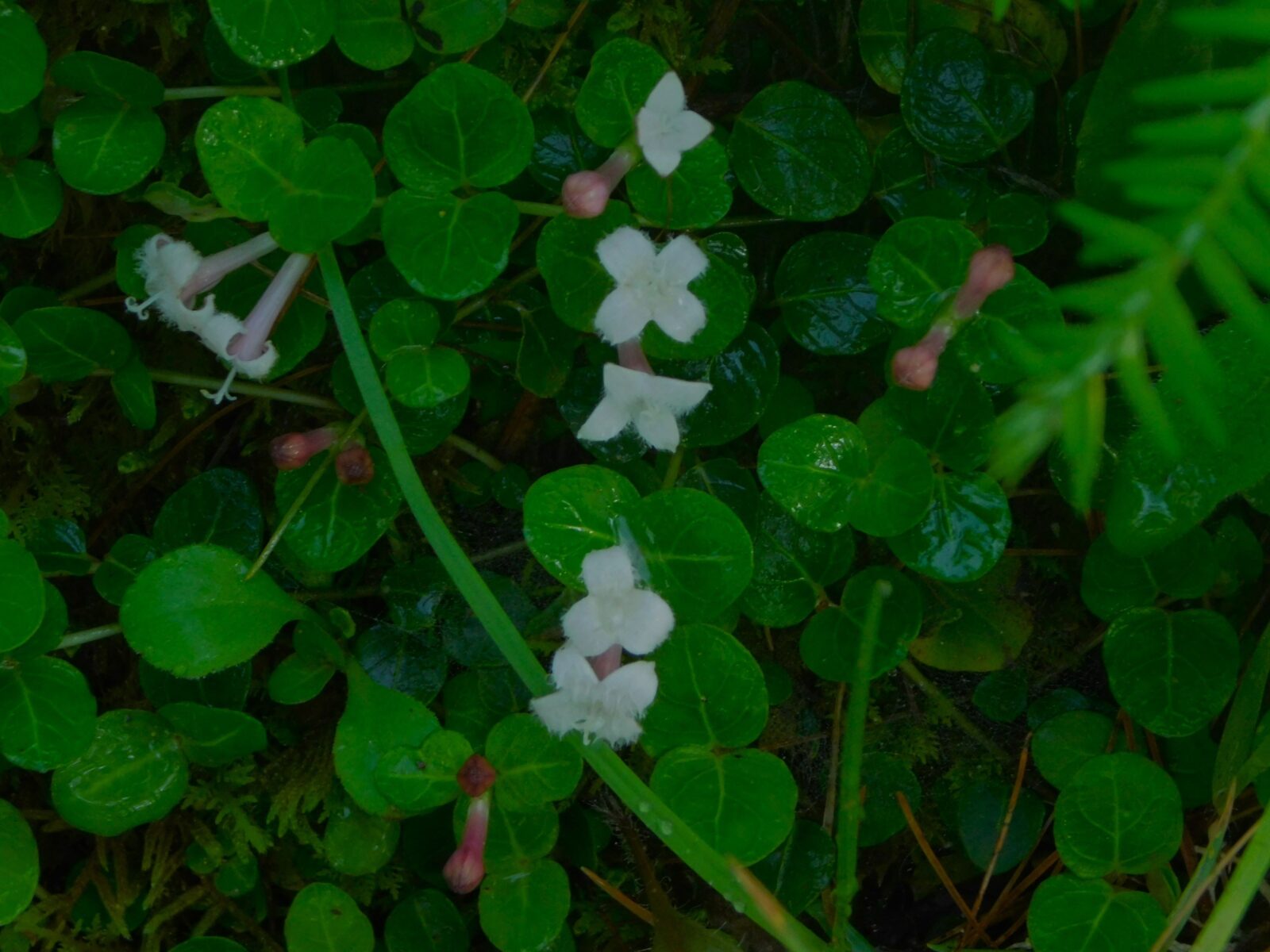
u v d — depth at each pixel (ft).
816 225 0.87
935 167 0.85
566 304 0.81
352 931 0.82
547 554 0.79
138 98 0.80
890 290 0.81
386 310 0.80
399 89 0.85
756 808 0.79
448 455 0.89
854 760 0.73
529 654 0.77
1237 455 0.77
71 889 0.85
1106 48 0.86
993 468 0.58
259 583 0.82
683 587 0.80
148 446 0.87
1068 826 0.81
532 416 0.88
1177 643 0.83
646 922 0.86
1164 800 0.81
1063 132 0.84
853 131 0.83
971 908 0.87
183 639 0.80
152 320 0.86
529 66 0.84
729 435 0.84
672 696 0.80
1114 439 0.84
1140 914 0.80
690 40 0.85
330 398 0.86
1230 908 0.73
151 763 0.83
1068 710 0.87
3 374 0.79
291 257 0.79
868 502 0.81
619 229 0.78
